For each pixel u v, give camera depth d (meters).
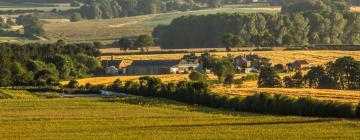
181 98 179.25
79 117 138.50
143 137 108.56
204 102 169.25
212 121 130.75
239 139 105.81
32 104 169.38
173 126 122.69
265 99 149.75
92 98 189.12
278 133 111.81
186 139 106.12
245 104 153.50
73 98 189.62
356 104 143.88
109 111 151.38
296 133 111.50
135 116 140.25
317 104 139.75
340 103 138.38
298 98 145.25
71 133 113.62
